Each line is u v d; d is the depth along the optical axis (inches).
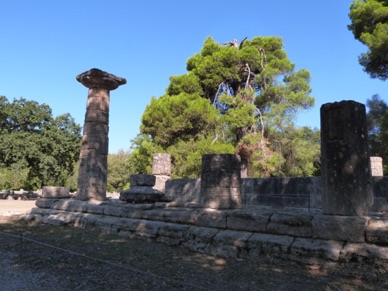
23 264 238.5
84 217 420.8
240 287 192.4
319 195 470.6
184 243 298.0
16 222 464.1
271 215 263.9
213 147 940.6
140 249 292.2
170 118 986.7
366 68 826.8
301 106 1023.6
